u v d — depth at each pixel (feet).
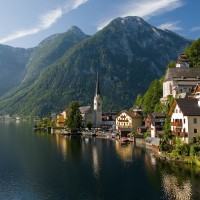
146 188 269.64
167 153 377.71
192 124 379.35
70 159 403.34
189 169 320.91
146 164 355.77
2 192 272.31
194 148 345.31
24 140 621.72
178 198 241.96
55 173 331.77
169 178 292.81
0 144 554.87
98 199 249.96
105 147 506.48
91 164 369.09
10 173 334.85
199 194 248.52
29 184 293.64
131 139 573.74
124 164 361.92
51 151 470.39
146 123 596.70
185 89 569.23
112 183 289.53
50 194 264.72
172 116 424.87
